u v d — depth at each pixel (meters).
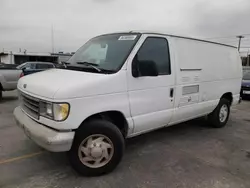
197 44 4.83
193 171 3.64
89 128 3.24
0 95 9.27
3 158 3.93
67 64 4.02
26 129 3.31
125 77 3.49
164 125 4.33
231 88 6.04
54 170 3.56
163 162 3.92
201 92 5.00
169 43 4.21
